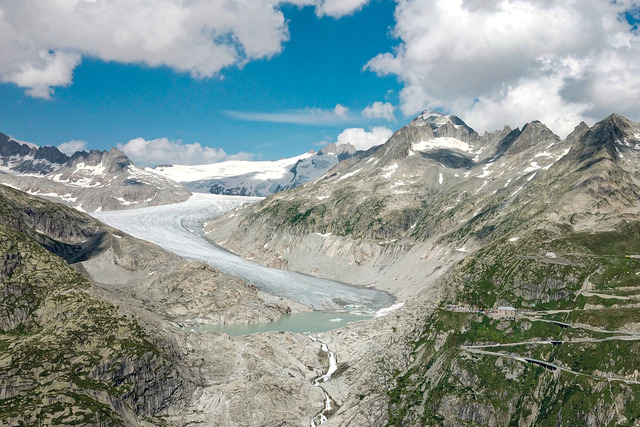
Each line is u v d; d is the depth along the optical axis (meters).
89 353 175.38
